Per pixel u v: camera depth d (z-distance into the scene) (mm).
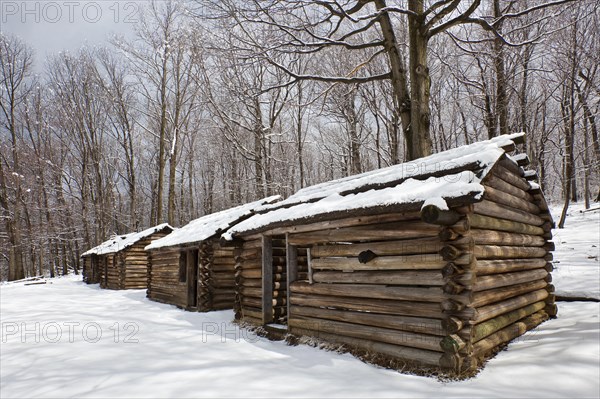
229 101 18453
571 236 14961
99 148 35938
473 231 5062
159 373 5281
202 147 34969
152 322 9711
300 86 22297
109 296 16406
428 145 9828
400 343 5312
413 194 5000
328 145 30062
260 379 4898
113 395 4504
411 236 5320
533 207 7543
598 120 24031
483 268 5180
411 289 5246
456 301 4715
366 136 25969
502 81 15562
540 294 7172
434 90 23375
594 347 5051
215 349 6746
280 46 10625
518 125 19516
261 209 9578
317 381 4762
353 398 4137
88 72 34438
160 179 27000
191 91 29125
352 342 6023
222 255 11703
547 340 5719
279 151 29906
